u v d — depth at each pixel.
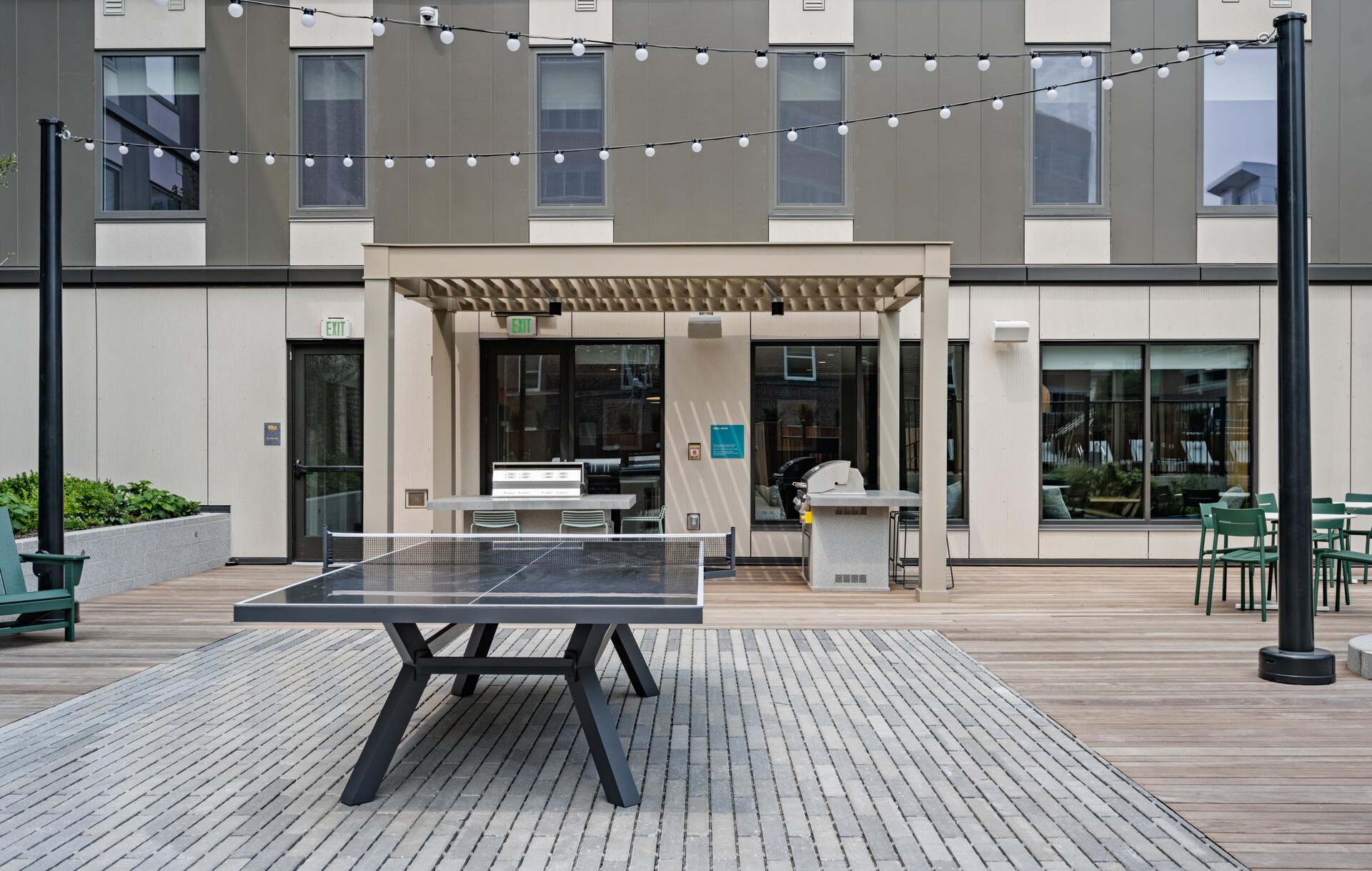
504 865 2.85
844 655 5.67
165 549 8.45
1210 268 9.36
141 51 9.50
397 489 9.50
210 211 9.51
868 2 9.37
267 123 9.49
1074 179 9.46
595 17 9.39
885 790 3.47
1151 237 9.42
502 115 9.42
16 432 9.59
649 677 4.77
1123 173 9.42
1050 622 6.62
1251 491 9.49
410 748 3.97
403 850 2.96
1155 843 2.99
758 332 9.49
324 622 3.05
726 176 9.39
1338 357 9.41
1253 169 9.43
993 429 9.45
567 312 9.20
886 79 9.39
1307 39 9.40
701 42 9.38
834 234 9.39
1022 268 9.35
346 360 9.59
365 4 9.45
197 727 4.22
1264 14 9.36
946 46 9.38
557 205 9.45
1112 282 9.38
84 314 9.54
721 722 4.32
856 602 7.45
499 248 7.14
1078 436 9.54
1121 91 9.40
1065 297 9.43
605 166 9.42
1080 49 9.36
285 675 5.17
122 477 9.52
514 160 9.20
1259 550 6.63
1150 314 9.43
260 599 3.24
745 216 9.39
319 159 9.52
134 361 9.51
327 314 9.47
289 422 9.51
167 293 9.52
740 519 9.51
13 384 9.56
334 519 9.59
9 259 9.55
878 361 9.49
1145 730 4.16
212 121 9.51
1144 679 5.05
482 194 9.43
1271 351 9.45
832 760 3.79
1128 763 3.73
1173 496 9.56
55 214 6.34
